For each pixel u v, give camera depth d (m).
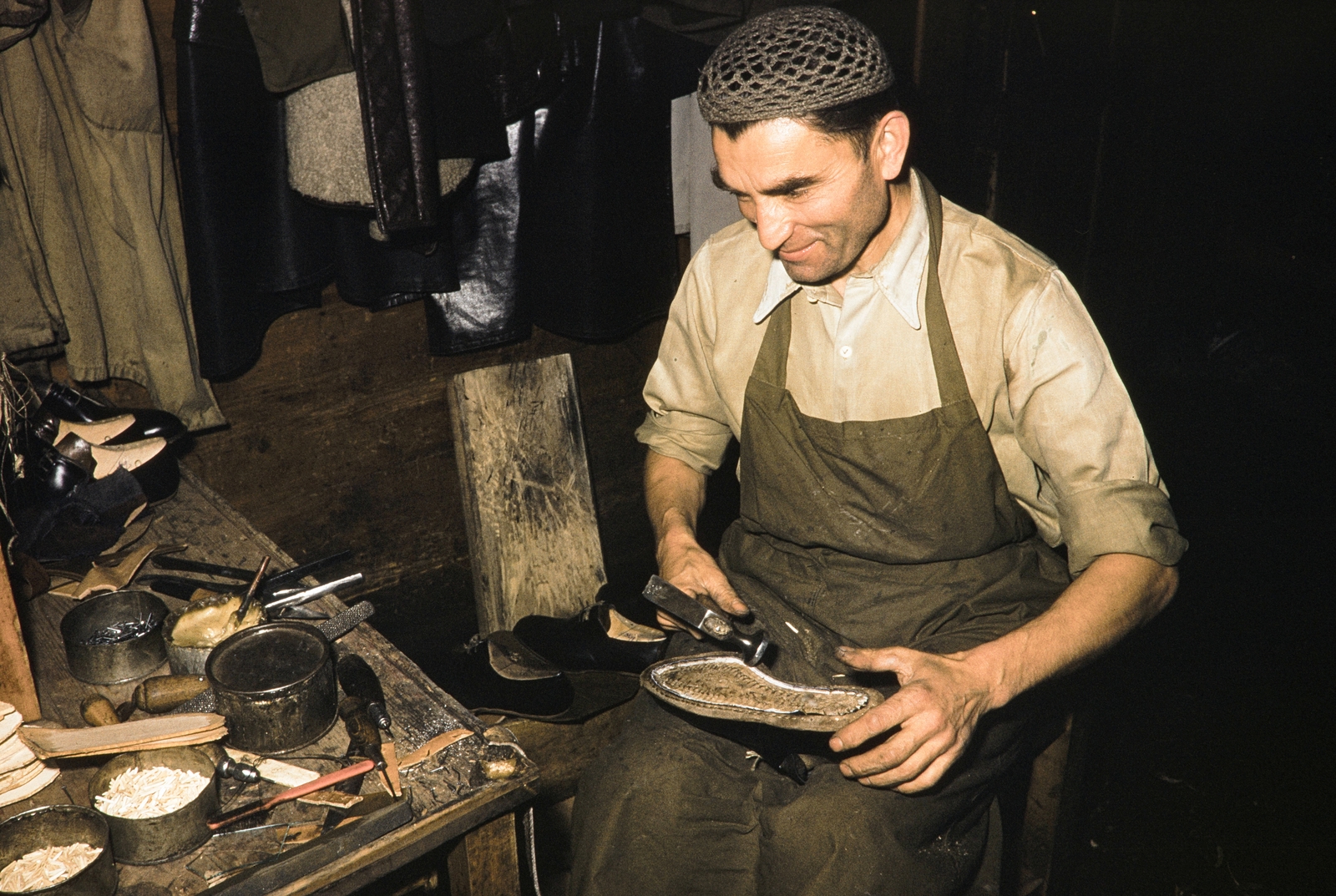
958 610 1.52
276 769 1.22
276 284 2.16
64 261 1.89
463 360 2.74
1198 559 3.59
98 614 1.46
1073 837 2.04
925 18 2.86
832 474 1.52
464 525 2.90
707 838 1.46
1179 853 2.42
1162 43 3.75
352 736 1.27
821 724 1.21
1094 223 3.83
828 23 1.22
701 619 1.37
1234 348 4.87
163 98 2.05
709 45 2.43
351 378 2.56
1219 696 2.94
